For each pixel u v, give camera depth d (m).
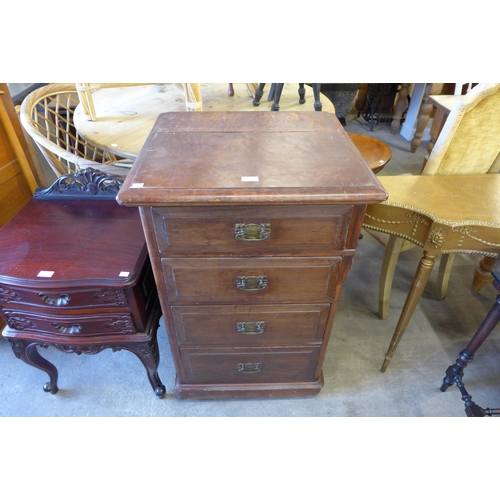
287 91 1.81
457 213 0.99
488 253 1.02
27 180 1.44
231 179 0.77
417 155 3.01
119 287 0.92
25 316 1.00
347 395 1.31
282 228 0.81
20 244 1.01
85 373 1.38
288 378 1.23
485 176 1.20
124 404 1.28
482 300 1.69
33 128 1.28
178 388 1.23
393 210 1.05
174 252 0.85
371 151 1.68
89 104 1.48
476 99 1.04
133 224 1.10
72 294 0.93
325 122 1.05
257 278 0.91
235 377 1.21
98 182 1.20
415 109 3.16
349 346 1.49
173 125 1.02
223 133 0.97
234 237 0.82
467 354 1.19
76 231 1.07
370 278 1.83
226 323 1.03
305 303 0.99
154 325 1.11
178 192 0.73
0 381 1.35
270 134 0.97
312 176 0.79
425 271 1.09
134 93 1.83
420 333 1.54
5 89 1.28
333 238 0.83
